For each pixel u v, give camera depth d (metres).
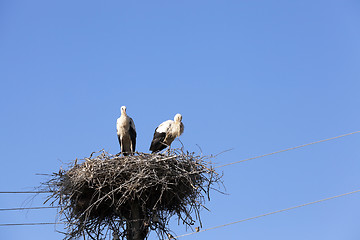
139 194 12.86
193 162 13.41
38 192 12.98
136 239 12.78
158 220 13.06
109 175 12.70
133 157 13.12
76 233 13.05
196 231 13.18
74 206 13.09
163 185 12.62
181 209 13.39
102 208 13.38
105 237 13.24
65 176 13.05
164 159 13.02
